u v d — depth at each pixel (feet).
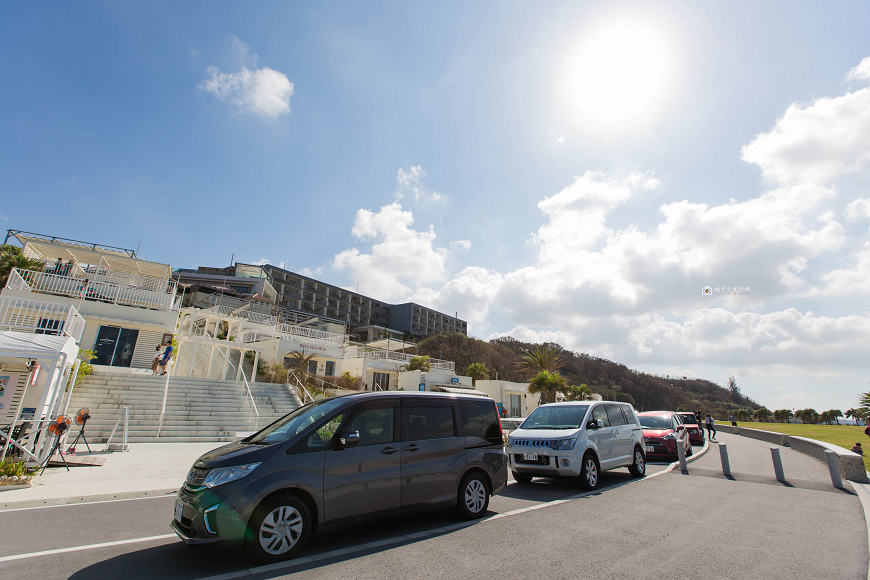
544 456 27.91
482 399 22.65
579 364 391.24
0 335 29.76
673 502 24.52
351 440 16.15
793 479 32.81
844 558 15.44
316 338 109.19
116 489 25.02
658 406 385.29
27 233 76.64
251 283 204.13
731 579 13.41
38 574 12.90
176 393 57.82
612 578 13.30
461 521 19.86
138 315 65.87
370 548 15.89
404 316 359.25
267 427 18.70
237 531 13.60
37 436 30.89
